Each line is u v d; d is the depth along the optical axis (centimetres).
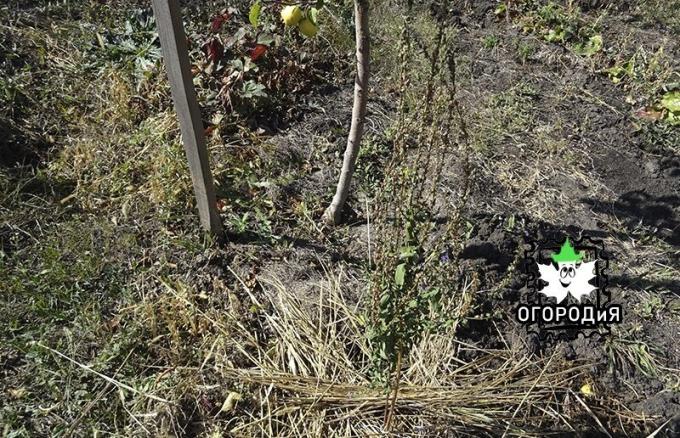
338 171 364
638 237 344
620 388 282
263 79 395
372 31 446
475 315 293
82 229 318
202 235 318
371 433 252
